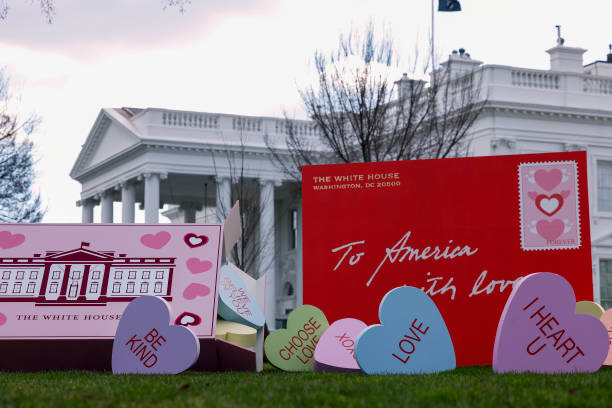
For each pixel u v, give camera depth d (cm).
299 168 3503
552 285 1033
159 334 1066
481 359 1357
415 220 1405
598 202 4138
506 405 725
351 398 770
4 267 1214
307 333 1334
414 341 1059
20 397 794
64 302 1188
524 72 4069
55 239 1239
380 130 2834
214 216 5791
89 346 1168
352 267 1414
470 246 1383
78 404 746
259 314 1345
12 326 1169
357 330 1219
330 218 1428
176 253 1224
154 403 751
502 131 3981
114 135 5250
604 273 4053
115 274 1208
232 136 4988
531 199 1374
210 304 1180
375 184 1423
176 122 4972
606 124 4166
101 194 5469
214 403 735
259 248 4472
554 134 4069
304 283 1423
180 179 5156
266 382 920
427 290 1386
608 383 860
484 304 1367
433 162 1409
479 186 1391
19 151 3247
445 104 2923
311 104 2905
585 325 1034
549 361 1026
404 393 793
